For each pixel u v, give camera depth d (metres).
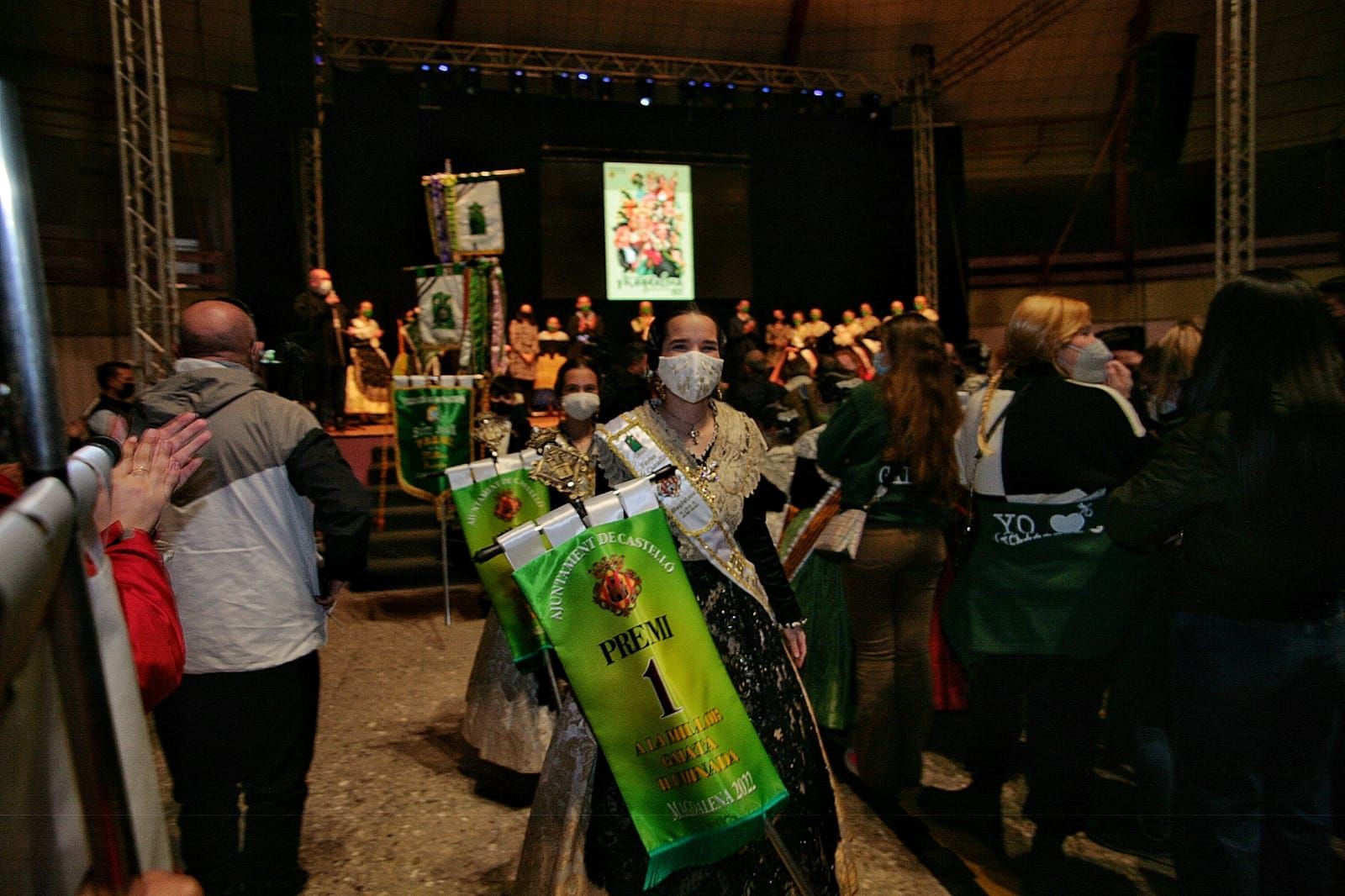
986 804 2.99
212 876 2.36
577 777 1.96
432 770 3.68
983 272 17.09
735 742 1.81
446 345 6.73
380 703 4.50
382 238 14.38
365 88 14.14
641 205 15.36
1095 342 2.61
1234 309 1.92
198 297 12.63
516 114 14.96
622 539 1.84
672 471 1.98
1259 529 1.86
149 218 11.85
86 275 10.80
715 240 15.69
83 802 0.63
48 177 10.57
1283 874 2.02
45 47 10.55
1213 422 1.92
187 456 1.39
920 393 2.89
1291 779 2.01
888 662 3.12
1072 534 2.50
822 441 3.05
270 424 2.46
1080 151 16.84
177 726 2.38
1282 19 14.08
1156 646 2.73
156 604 1.29
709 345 2.04
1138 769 2.84
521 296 15.37
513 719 3.38
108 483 0.99
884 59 16.06
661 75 14.70
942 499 2.95
